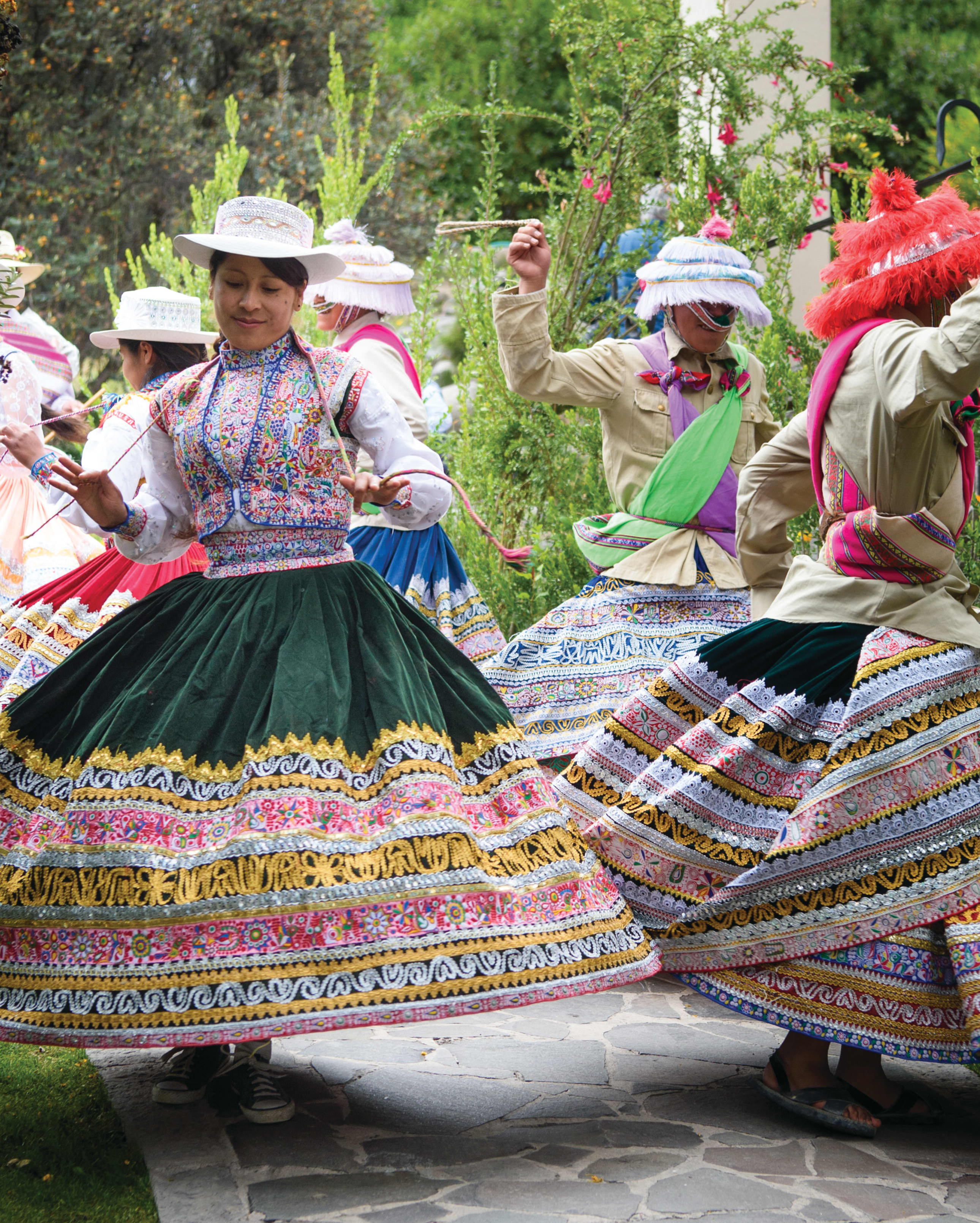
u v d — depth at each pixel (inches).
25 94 561.9
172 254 331.6
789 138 294.2
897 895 123.6
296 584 127.6
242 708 119.6
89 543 231.0
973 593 133.7
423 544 220.5
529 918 117.1
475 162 606.2
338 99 319.0
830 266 135.5
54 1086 132.7
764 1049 148.0
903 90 619.5
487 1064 140.9
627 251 284.2
